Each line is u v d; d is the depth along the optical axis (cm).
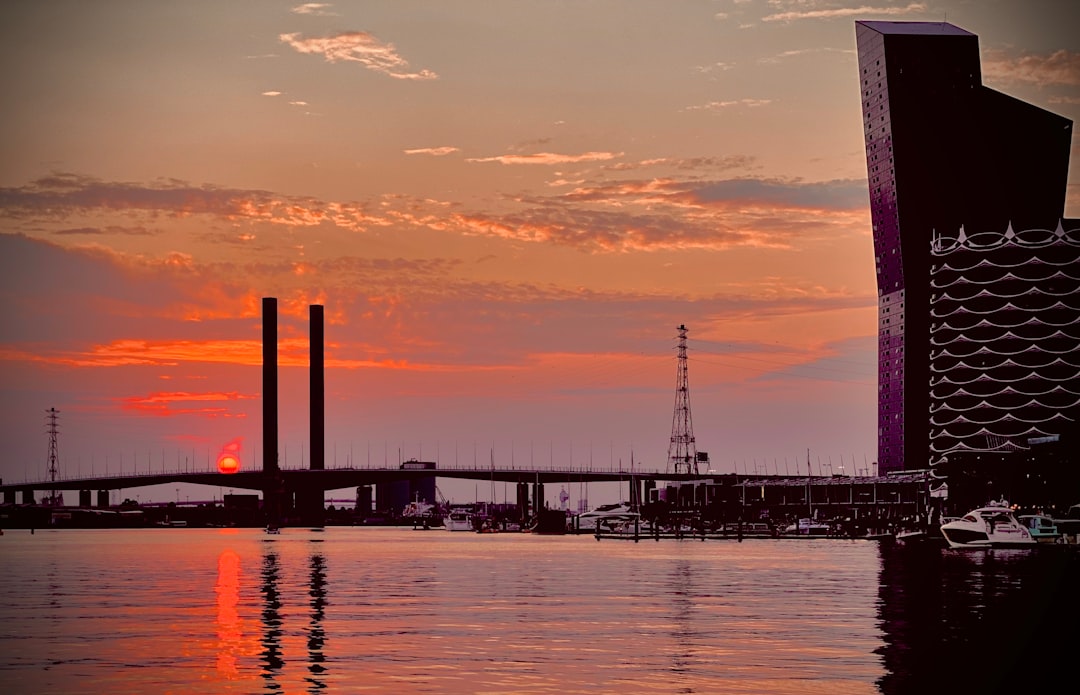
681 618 10631
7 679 7706
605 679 7575
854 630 9694
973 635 9362
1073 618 10481
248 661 8312
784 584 14600
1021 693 7156
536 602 12275
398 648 8862
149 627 10200
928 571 17138
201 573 17825
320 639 9369
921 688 7294
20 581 15988
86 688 7438
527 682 7506
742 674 7700
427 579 16050
